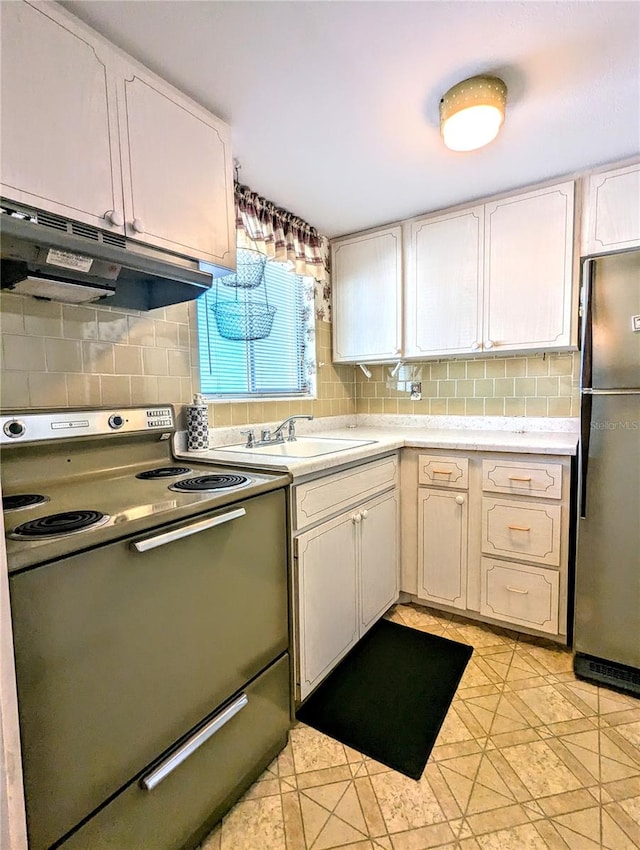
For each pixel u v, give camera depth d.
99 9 1.02
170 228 1.28
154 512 0.97
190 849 1.05
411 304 2.40
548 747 1.35
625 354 1.57
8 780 0.66
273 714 1.33
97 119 1.09
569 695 1.58
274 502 1.32
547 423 2.34
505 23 1.10
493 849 1.04
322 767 1.31
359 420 2.96
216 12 1.04
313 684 1.53
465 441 2.02
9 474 1.18
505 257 2.10
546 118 1.51
